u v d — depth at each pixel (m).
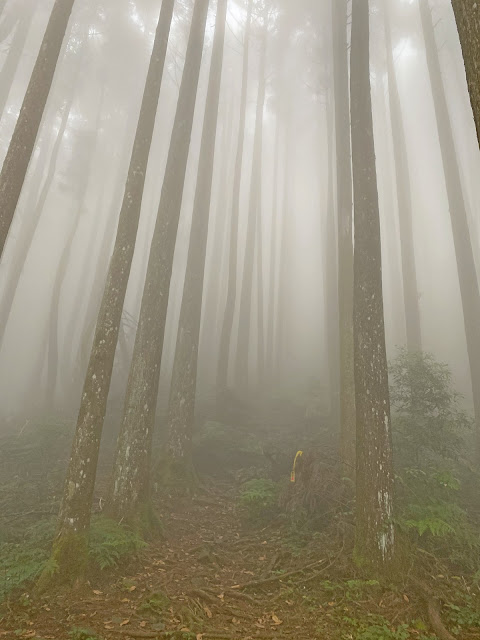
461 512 6.56
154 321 8.66
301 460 7.95
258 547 6.79
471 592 5.32
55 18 7.79
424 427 8.15
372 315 6.75
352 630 4.55
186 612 4.69
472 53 2.40
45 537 6.28
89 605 4.81
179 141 10.05
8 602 4.72
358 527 5.97
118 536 6.28
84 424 5.95
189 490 9.27
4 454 11.27
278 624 4.64
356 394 6.53
